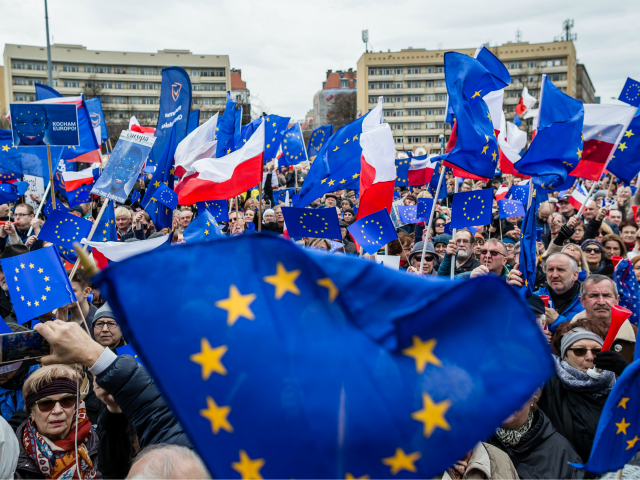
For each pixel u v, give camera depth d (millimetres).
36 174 6930
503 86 5684
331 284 1364
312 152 12672
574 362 3395
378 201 5754
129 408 2102
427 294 1322
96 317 4098
